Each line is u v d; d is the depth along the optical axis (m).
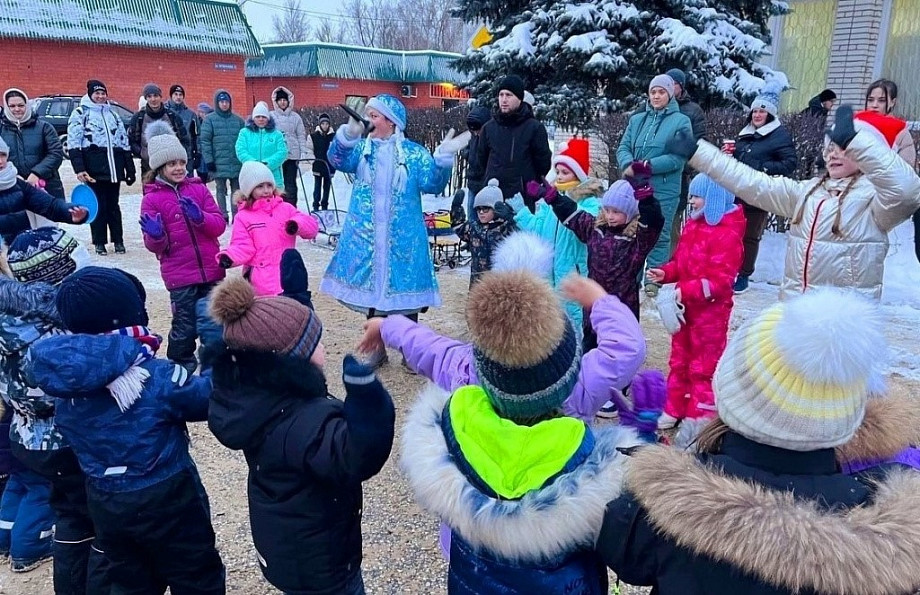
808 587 1.24
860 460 1.53
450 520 1.58
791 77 12.30
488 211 4.61
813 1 11.81
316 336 1.99
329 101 33.97
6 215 4.55
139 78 27.09
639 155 6.29
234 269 5.74
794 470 1.37
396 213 4.64
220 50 28.78
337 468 1.82
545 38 10.12
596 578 1.68
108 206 8.37
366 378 1.74
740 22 10.32
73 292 2.11
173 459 2.21
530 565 1.58
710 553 1.33
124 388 2.10
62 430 2.18
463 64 11.20
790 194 3.45
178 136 9.76
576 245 4.27
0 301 2.46
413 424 1.74
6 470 2.82
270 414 1.92
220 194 10.27
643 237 3.87
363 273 4.70
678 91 6.77
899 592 1.24
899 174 3.01
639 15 9.80
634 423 2.08
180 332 4.61
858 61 11.16
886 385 1.53
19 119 7.39
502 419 1.61
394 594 2.75
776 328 1.35
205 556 2.36
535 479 1.54
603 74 9.67
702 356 3.89
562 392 1.59
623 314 2.06
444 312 6.36
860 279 3.30
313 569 2.00
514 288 1.58
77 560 2.55
